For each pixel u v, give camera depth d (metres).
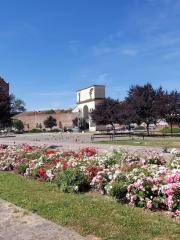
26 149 12.24
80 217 4.77
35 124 84.62
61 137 33.97
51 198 6.07
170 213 4.63
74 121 72.38
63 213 5.01
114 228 4.21
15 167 9.80
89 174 6.72
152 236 3.89
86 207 5.27
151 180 5.04
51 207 5.40
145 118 31.20
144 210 4.97
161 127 59.22
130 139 24.73
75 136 35.44
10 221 4.81
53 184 7.34
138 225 4.27
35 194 6.49
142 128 54.31
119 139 25.20
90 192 6.46
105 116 36.84
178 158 7.33
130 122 31.08
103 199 5.79
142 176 5.31
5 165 10.34
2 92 20.94
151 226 4.20
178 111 27.41
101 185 6.11
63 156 9.88
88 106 54.75
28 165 9.12
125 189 5.44
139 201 5.06
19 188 7.16
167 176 4.94
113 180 5.73
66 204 5.54
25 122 86.81
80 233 4.17
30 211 5.28
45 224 4.59
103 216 4.75
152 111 30.05
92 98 53.03
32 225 4.57
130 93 35.22
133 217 4.60
